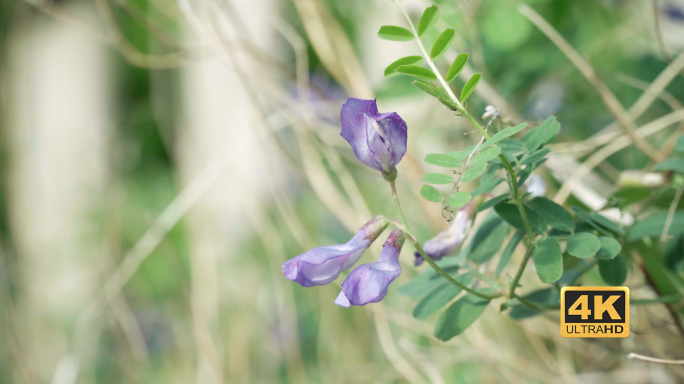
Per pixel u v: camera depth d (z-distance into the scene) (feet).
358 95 1.95
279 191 2.11
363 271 1.24
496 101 1.77
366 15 2.59
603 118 2.35
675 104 1.74
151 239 2.17
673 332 1.59
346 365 2.20
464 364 2.05
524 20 2.24
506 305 1.34
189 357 2.32
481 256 1.38
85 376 2.36
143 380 2.27
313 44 1.98
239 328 2.29
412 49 2.31
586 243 1.29
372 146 1.25
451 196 1.23
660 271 1.46
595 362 1.73
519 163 1.29
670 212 1.41
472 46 2.07
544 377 1.66
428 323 1.96
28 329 2.57
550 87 2.37
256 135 1.99
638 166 2.04
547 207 1.33
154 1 2.23
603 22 2.50
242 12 2.67
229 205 2.61
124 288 2.80
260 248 2.55
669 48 2.28
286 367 2.32
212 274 2.30
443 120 2.20
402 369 1.79
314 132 1.90
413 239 1.26
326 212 2.71
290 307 2.33
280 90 1.99
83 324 2.29
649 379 1.64
